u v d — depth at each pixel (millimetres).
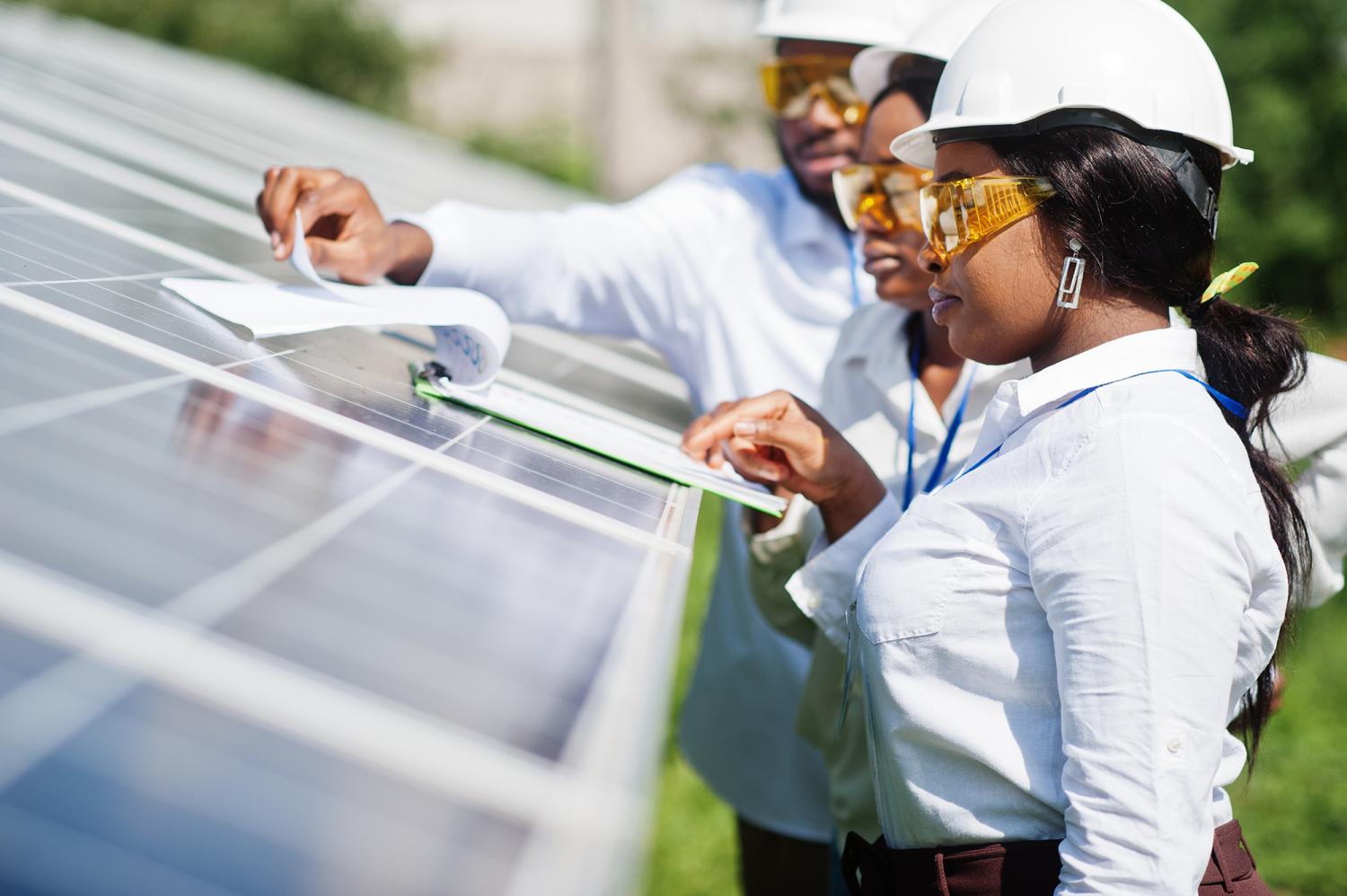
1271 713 1897
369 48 19281
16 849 609
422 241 2535
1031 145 1608
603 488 1728
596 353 3916
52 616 793
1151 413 1468
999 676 1576
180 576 904
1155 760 1359
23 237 1959
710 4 18719
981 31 1715
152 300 1822
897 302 2361
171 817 667
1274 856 4590
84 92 4828
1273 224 12883
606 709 926
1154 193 1569
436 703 853
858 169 2324
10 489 939
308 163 5332
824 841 3104
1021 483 1542
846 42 2955
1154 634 1369
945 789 1638
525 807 766
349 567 1037
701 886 4164
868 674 1734
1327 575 2320
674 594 1283
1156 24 1640
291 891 645
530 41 21922
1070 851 1435
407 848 700
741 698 3131
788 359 3115
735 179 3234
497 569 1173
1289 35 13031
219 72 9469
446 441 1640
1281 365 1765
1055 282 1624
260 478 1183
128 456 1104
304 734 772
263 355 1741
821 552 2176
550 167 19234
